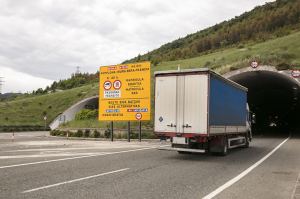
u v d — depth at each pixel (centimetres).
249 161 1477
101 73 2983
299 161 1477
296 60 3997
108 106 2920
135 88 2823
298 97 5750
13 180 925
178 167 1250
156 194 782
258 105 7088
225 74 3919
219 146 1662
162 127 1567
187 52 13000
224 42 12688
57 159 1417
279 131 5525
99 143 2539
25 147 2095
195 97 1497
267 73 3941
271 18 12862
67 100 7300
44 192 780
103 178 977
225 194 798
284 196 788
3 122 6512
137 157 1547
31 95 11794
